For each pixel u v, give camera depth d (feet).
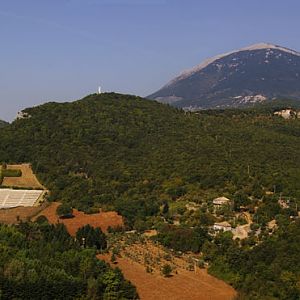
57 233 558.15
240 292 460.96
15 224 630.33
